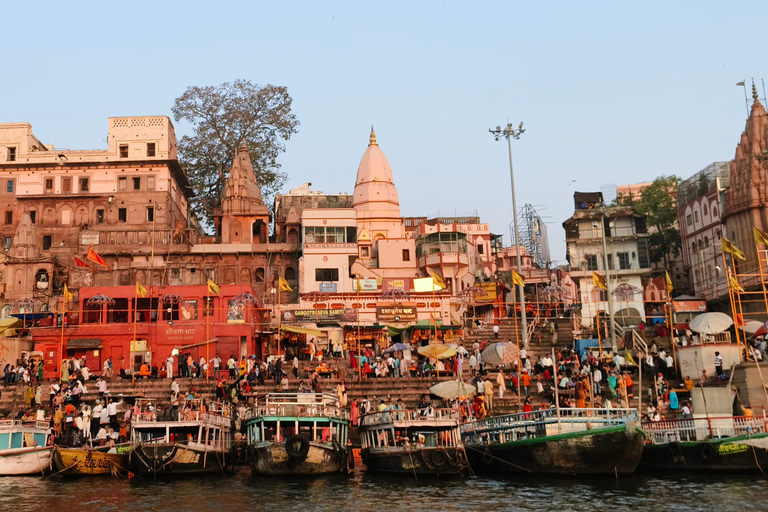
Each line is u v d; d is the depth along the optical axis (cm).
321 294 6038
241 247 6981
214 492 2941
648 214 8394
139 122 7400
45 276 6619
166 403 4231
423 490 2959
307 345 5603
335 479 3238
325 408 3412
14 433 3472
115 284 6744
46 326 5584
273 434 3456
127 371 4947
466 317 6450
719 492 2786
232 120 8200
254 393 4238
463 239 7306
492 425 3562
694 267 7194
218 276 6944
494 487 2995
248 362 4797
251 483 3141
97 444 3850
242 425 3691
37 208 7250
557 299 7169
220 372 4847
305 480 3209
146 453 3256
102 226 7162
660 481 3047
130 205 7225
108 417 3978
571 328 6153
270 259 6988
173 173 7581
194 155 8256
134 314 5528
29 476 3366
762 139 6319
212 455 3391
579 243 7481
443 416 3606
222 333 5331
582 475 3123
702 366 4472
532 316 6681
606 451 3053
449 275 7106
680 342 5250
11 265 6606
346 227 6806
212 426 3447
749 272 6081
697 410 3647
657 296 6969
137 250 6862
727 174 6944
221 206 7919
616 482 3041
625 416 3378
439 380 4569
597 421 3259
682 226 7606
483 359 4362
